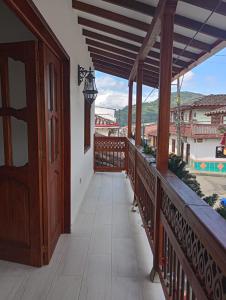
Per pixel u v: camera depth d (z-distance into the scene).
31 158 2.24
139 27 2.93
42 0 1.76
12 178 2.31
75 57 3.40
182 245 1.50
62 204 3.06
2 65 2.19
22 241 2.39
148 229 2.81
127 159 6.26
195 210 1.22
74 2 2.99
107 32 3.53
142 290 2.09
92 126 6.23
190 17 2.26
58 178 2.90
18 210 2.34
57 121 2.84
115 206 4.11
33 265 2.38
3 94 2.23
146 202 3.03
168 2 1.96
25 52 2.12
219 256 0.93
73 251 2.68
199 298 1.16
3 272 2.28
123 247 2.79
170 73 2.10
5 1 1.47
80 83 3.84
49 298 1.98
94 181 5.75
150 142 4.34
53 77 2.60
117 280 2.21
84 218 3.58
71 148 3.12
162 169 2.15
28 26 1.84
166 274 1.97
